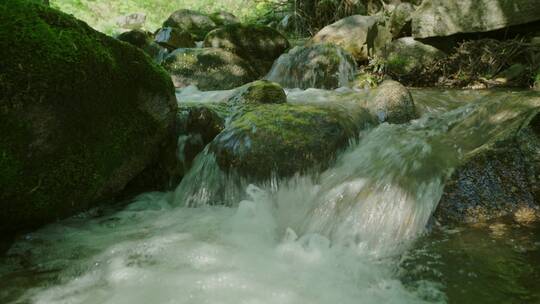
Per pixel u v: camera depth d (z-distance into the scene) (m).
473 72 6.06
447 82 6.25
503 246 2.54
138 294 2.29
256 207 3.33
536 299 2.07
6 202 2.82
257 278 2.42
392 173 3.21
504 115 3.50
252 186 3.46
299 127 3.68
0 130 2.68
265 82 4.95
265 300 2.21
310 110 3.95
